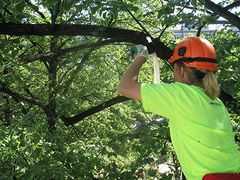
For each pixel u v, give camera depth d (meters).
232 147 2.68
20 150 6.22
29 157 6.25
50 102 8.59
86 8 5.40
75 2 5.40
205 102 2.69
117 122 11.83
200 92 2.71
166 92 2.68
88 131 11.27
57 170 5.87
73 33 5.91
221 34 7.21
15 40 6.73
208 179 2.58
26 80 10.86
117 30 6.03
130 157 7.71
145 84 2.72
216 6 5.88
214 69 2.79
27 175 5.82
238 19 5.86
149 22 8.73
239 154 2.70
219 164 2.60
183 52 2.79
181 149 2.69
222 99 6.52
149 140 6.92
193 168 2.64
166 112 2.69
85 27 5.93
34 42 8.47
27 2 6.16
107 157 7.09
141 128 7.40
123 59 11.47
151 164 7.08
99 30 5.92
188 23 5.36
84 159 6.62
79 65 9.39
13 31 5.75
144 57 2.89
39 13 8.46
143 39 6.04
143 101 2.69
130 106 11.71
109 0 5.35
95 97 11.60
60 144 6.81
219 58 6.10
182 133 2.68
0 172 5.74
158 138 7.09
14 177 6.15
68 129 10.19
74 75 9.96
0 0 5.68
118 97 8.00
